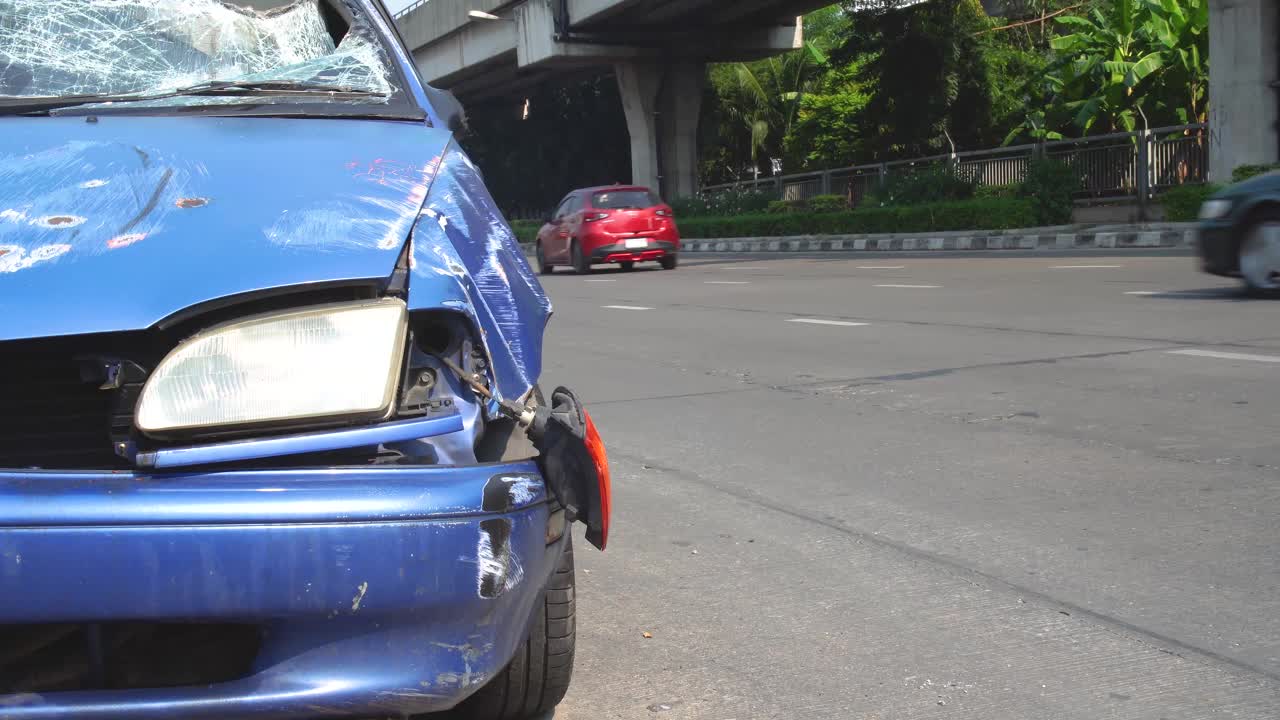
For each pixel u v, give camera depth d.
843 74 42.94
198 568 1.80
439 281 2.10
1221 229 11.03
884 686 2.87
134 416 1.86
